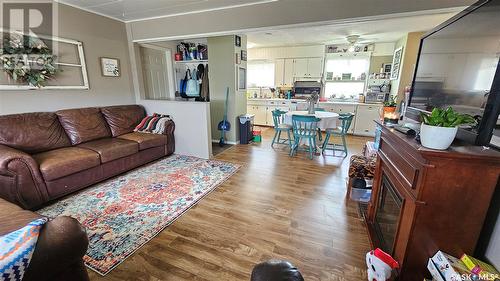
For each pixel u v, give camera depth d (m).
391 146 1.53
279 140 4.90
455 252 1.13
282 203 2.32
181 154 3.84
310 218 2.07
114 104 3.71
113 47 3.60
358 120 5.44
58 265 0.84
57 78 2.89
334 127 4.02
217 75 4.46
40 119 2.62
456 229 1.10
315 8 2.58
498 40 0.99
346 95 5.97
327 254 1.63
